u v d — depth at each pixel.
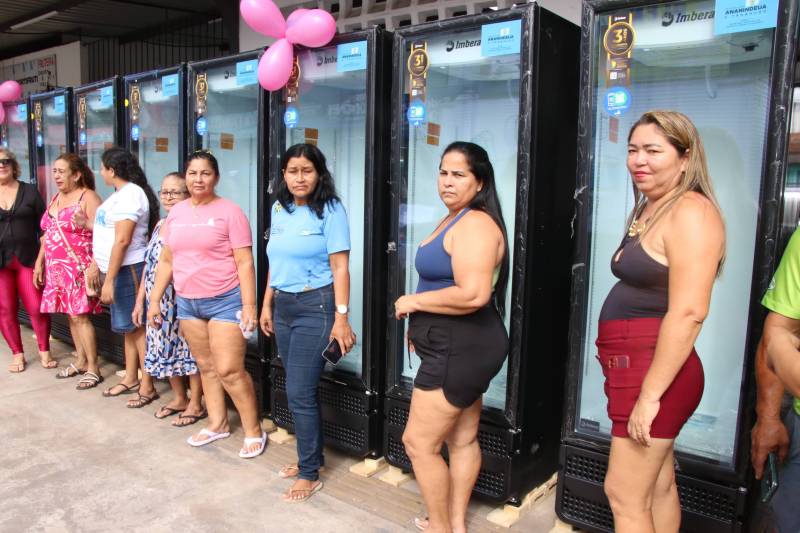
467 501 2.48
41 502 2.72
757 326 2.10
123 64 9.82
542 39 2.46
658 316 1.68
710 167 2.34
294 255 2.67
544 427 2.80
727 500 2.21
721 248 1.62
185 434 3.45
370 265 2.92
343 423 3.10
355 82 3.12
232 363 3.07
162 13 8.21
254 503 2.73
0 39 10.02
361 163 3.22
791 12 1.96
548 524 2.62
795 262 1.66
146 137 4.21
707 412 2.40
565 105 2.67
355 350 3.20
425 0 3.98
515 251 2.52
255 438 3.19
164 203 3.41
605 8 2.28
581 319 2.42
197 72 3.66
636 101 2.45
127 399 3.97
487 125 2.84
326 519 2.61
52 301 4.12
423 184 2.98
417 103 2.78
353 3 4.48
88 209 4.10
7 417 3.66
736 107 2.27
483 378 2.16
